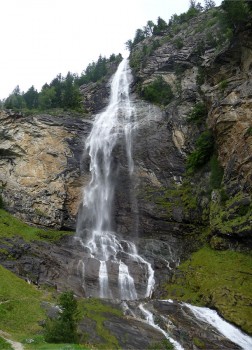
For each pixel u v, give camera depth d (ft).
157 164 166.30
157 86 208.85
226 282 104.94
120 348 77.05
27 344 70.23
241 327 89.81
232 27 145.79
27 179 161.17
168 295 111.04
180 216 144.46
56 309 93.66
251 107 126.62
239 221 116.67
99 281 117.50
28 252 122.62
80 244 138.21
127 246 138.72
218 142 140.46
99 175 170.91
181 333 86.07
